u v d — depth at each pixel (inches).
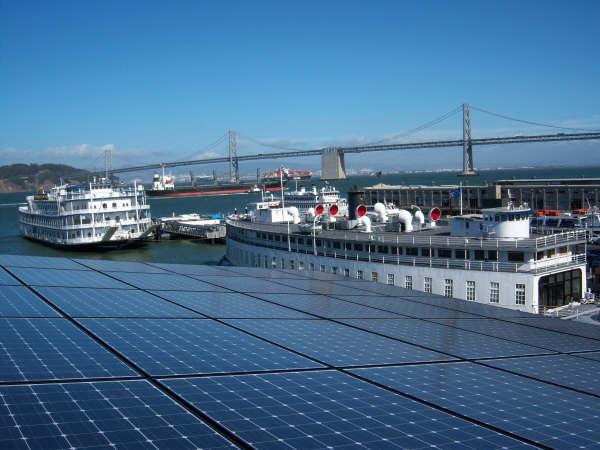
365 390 641.0
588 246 3494.1
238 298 1205.7
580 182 6776.6
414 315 1188.5
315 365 733.3
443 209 7057.1
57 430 447.8
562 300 2429.9
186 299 1130.7
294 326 968.3
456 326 1103.0
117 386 577.0
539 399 674.8
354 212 3681.1
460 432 531.2
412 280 2625.5
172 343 773.9
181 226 7628.0
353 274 2881.4
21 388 540.7
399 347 883.4
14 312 864.3
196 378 629.0
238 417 516.1
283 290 1382.9
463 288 2460.6
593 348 1017.5
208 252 6269.7
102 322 857.5
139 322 883.4
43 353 666.2
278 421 514.9
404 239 2736.2
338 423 523.5
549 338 1068.5
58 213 6658.5
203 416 512.4
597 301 2450.8
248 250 3794.3
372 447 471.5
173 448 435.2
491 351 912.9
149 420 490.0
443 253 2603.3
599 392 735.1
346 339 906.1
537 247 2311.8
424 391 661.3
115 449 421.7
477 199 7047.2
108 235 6441.9
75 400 522.0
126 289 1181.7
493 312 1317.7
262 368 694.5
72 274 1325.0
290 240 3361.2
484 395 667.4
